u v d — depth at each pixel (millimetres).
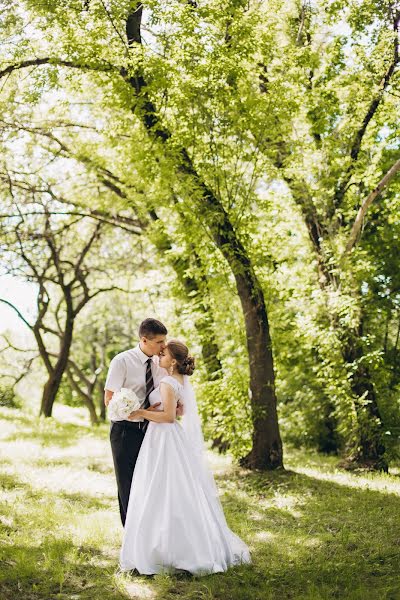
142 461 5863
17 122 14570
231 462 11820
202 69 10195
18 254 20672
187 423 6133
